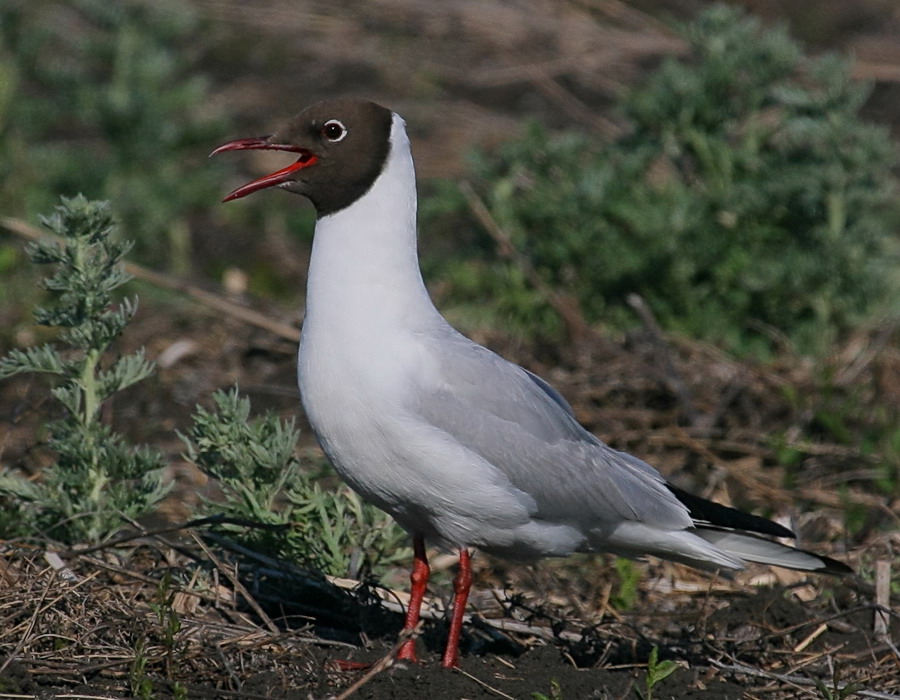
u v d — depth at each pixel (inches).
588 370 537.3
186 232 708.7
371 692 319.6
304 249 718.5
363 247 329.1
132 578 362.6
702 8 946.7
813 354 557.3
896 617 370.9
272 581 373.7
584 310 581.9
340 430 327.6
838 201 564.1
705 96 584.1
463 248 634.2
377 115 333.4
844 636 375.9
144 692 304.2
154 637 333.1
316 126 331.9
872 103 876.6
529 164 605.9
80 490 379.2
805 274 558.3
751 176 579.2
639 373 530.6
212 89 874.1
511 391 335.0
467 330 575.8
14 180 681.6
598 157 612.1
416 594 344.2
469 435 326.6
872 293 569.0
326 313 328.2
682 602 403.2
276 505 427.5
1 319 579.5
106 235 375.6
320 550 374.9
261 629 343.0
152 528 411.8
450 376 327.3
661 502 349.1
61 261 374.3
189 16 768.3
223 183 764.0
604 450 353.4
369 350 323.6
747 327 569.0
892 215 690.8
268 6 956.0
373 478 330.3
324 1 965.2
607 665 351.3
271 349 565.0
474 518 333.1
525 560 352.5
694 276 578.2
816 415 507.2
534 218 590.9
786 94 566.9
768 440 493.4
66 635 329.1
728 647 365.1
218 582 363.9
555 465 335.6
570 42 912.3
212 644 332.2
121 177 697.6
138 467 378.6
